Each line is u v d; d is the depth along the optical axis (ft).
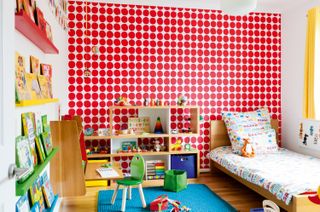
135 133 13.47
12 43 3.84
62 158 8.39
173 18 13.99
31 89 6.06
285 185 8.35
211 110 14.47
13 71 3.88
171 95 14.05
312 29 12.23
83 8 13.21
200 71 14.30
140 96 13.74
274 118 15.05
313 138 12.64
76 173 8.41
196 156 13.61
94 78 13.33
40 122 6.95
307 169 10.16
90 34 13.26
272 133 13.67
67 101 12.98
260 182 9.29
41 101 5.98
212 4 14.03
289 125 14.48
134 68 13.67
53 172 8.36
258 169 10.20
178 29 14.06
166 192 11.40
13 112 3.86
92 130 12.88
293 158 12.02
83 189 8.41
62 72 11.62
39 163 6.10
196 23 14.23
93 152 12.83
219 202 10.24
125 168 13.64
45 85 7.51
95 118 13.37
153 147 13.80
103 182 12.22
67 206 9.71
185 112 14.23
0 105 3.45
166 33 13.94
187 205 9.95
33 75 6.38
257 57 14.88
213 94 14.47
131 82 13.65
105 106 13.43
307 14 12.67
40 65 7.50
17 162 4.71
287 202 7.83
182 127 14.21
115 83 13.51
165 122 13.79
